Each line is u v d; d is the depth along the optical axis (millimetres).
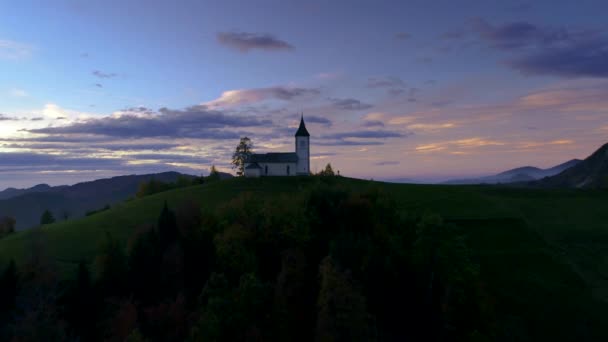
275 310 49469
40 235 74938
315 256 65812
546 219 85562
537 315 53656
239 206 72188
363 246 59438
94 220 87500
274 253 65375
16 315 49625
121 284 56969
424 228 58594
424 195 103000
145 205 100250
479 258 65688
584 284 59031
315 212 72688
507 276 61125
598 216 86938
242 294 48469
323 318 45062
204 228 67875
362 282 54625
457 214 83938
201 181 151000
